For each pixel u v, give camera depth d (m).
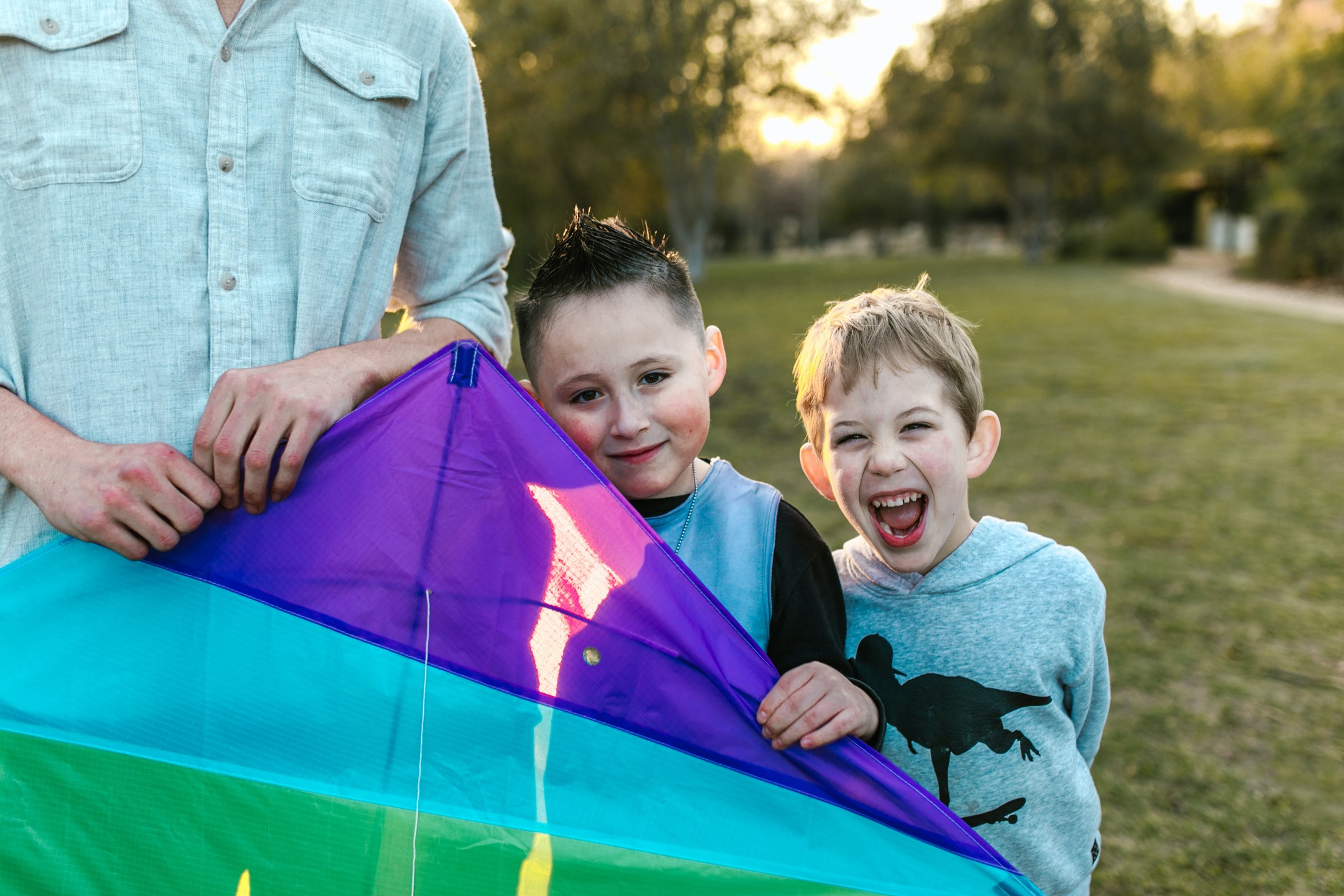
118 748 1.27
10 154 1.21
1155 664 3.56
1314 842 2.58
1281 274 21.69
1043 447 6.91
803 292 22.55
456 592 1.30
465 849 1.29
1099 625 1.61
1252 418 7.69
